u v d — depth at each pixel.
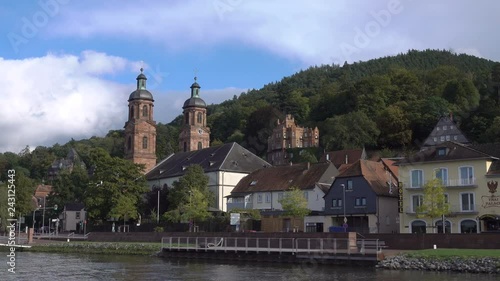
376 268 52.44
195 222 90.69
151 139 147.38
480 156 67.62
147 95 148.00
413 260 51.19
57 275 50.19
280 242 61.72
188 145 154.25
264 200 97.75
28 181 132.62
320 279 44.62
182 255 70.12
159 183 124.25
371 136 162.75
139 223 101.75
